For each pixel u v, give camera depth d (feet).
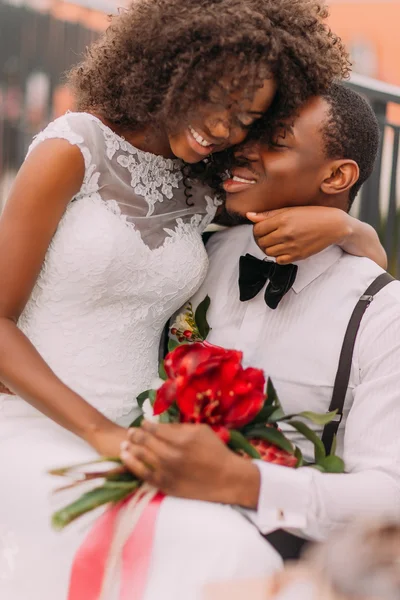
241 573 5.05
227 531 5.15
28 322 6.26
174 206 6.75
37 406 5.67
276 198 6.34
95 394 6.23
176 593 5.07
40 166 5.92
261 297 6.62
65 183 5.98
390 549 3.76
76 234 6.07
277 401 5.64
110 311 6.32
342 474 5.69
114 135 6.26
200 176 6.72
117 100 6.31
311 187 6.30
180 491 5.29
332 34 6.48
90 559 5.21
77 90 6.68
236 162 6.33
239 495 5.36
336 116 6.19
